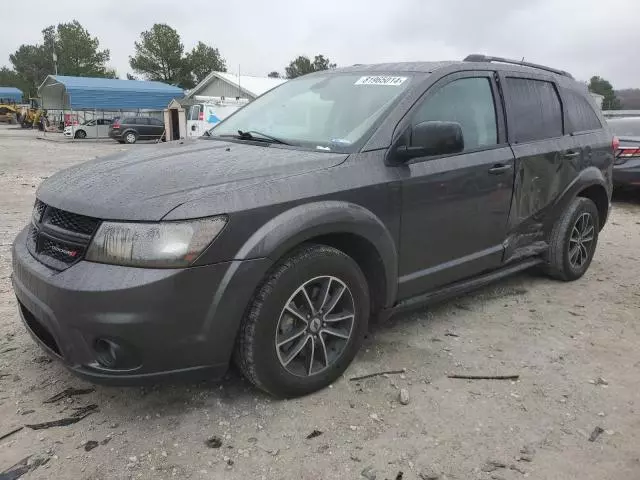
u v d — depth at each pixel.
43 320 2.71
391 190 3.32
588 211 5.10
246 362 2.87
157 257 2.53
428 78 3.71
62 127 44.28
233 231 2.67
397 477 2.50
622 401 3.16
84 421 2.85
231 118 4.42
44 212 2.98
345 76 4.12
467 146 3.87
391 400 3.10
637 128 9.77
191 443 2.70
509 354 3.70
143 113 41.47
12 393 3.07
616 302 4.72
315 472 2.52
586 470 2.58
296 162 3.11
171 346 2.60
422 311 4.39
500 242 4.23
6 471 2.47
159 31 82.38
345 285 3.15
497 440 2.78
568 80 5.17
